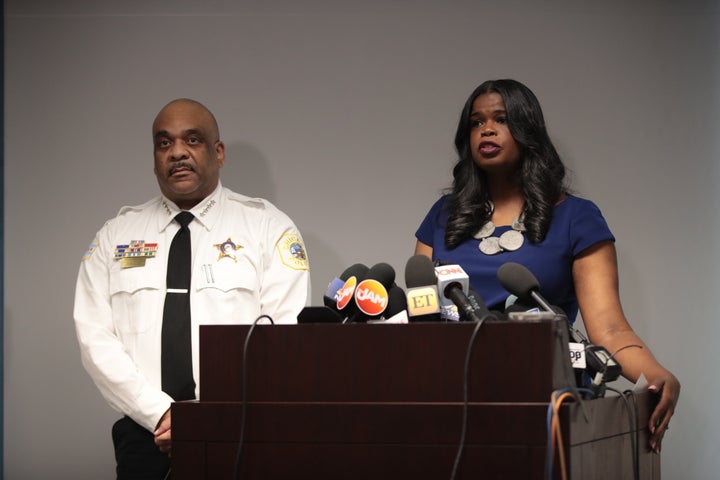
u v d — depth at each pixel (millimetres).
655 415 2166
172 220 2994
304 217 3672
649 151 3561
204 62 3734
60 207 3709
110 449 3623
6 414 3656
